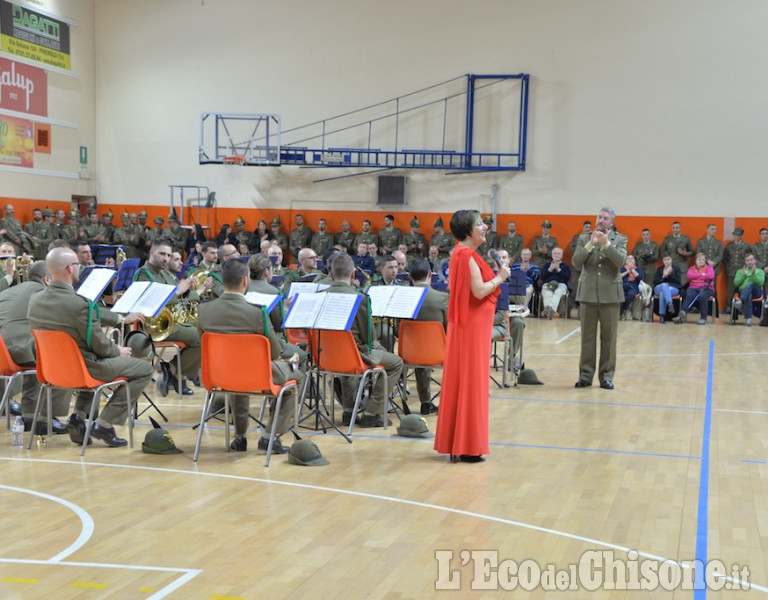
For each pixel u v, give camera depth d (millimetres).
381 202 21734
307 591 3932
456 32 21125
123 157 23344
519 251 20609
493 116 21031
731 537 4820
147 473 6113
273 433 6453
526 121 20797
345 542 4637
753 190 19594
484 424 6555
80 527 4855
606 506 5414
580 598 3920
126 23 23078
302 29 22047
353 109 21891
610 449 7078
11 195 20438
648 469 6406
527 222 21000
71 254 6688
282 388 6527
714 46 19656
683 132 19938
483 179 21250
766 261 19156
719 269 19797
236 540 4652
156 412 8477
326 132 22078
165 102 22984
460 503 5438
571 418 8391
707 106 19781
